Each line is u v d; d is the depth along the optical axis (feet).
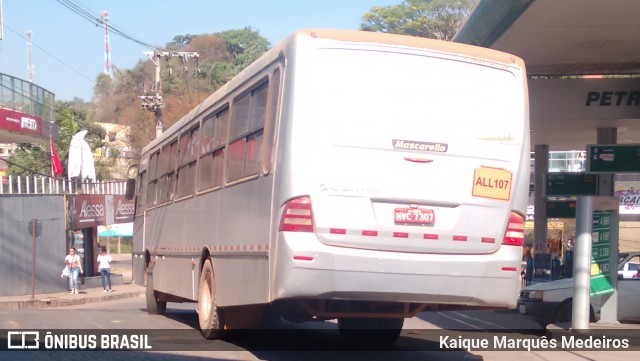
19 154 143.64
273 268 25.34
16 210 92.07
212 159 35.58
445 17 214.69
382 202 25.31
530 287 48.29
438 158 25.91
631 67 58.85
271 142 26.53
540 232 83.15
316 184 24.82
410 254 25.39
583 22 44.93
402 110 25.71
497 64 27.09
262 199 27.04
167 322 47.55
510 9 42.50
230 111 32.73
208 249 35.27
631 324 45.09
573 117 58.80
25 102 107.76
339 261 24.73
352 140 25.18
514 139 26.99
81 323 46.68
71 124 141.18
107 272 103.60
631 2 40.70
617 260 44.65
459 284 25.94
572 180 40.86
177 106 205.36
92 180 118.32
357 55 25.64
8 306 80.38
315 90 25.18
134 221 62.18
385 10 220.64
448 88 26.32
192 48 268.62
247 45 282.56
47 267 96.78
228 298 31.42
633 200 133.49
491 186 26.50
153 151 53.98
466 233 26.07
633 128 66.95
